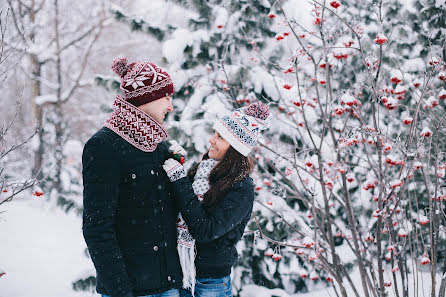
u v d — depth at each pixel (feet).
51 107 41.86
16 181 10.69
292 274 15.28
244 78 15.53
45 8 39.24
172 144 7.06
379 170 9.34
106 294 5.92
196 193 7.47
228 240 7.39
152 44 44.88
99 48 46.55
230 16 16.40
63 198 18.97
